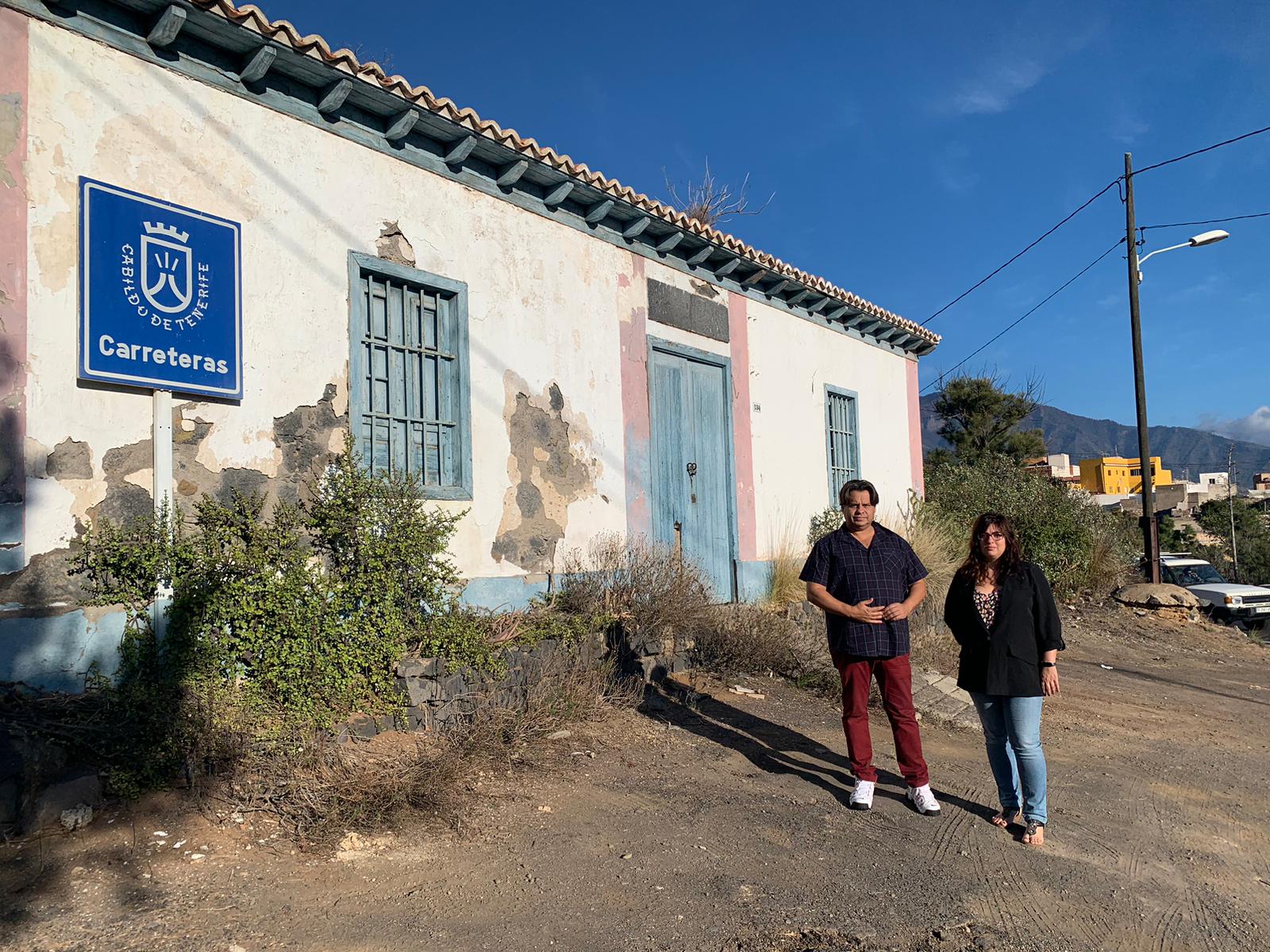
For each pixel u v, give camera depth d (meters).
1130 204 17.27
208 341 5.38
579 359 8.27
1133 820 5.49
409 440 6.71
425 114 6.63
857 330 13.27
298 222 6.01
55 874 3.63
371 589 5.63
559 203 8.07
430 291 7.00
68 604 4.66
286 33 5.63
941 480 16.55
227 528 5.32
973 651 5.04
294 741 4.84
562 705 6.25
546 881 4.06
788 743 6.53
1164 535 36.03
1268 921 4.18
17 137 4.64
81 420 4.80
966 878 4.39
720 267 10.24
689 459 9.66
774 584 10.34
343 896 3.77
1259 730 8.44
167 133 5.31
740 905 3.96
